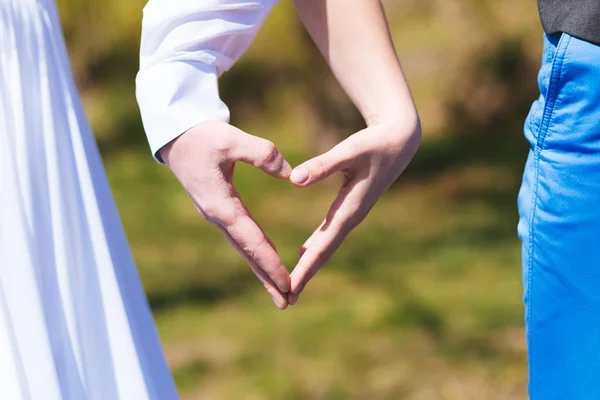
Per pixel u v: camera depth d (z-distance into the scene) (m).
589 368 1.47
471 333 5.16
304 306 5.83
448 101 10.75
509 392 4.26
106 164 10.60
